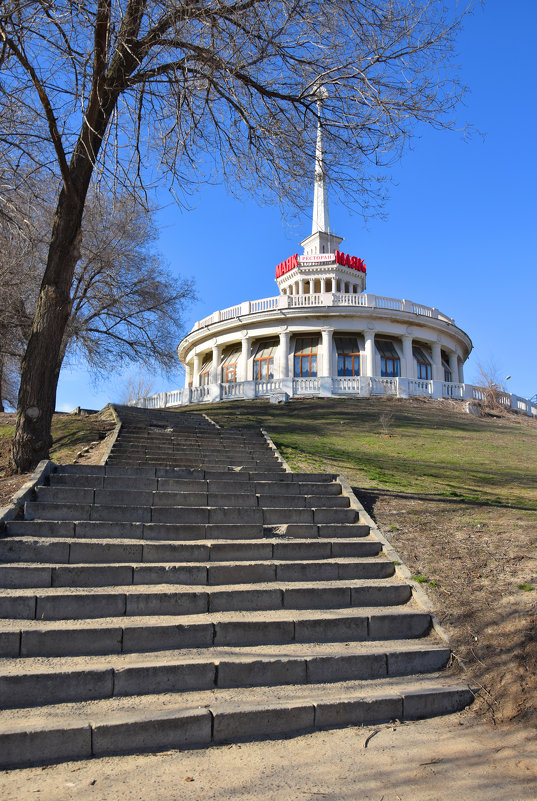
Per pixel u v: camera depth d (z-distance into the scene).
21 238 13.69
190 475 9.78
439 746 4.16
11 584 5.52
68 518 6.96
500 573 6.56
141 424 15.23
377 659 5.11
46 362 9.21
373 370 35.75
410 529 8.07
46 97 8.47
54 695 4.20
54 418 17.31
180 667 4.55
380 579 6.70
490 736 4.33
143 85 9.09
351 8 8.45
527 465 15.55
